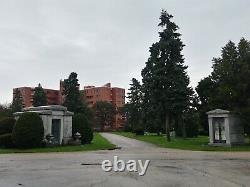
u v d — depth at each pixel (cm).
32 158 2081
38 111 3203
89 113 9519
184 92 4225
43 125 3075
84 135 3516
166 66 4316
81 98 8881
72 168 1570
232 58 3872
